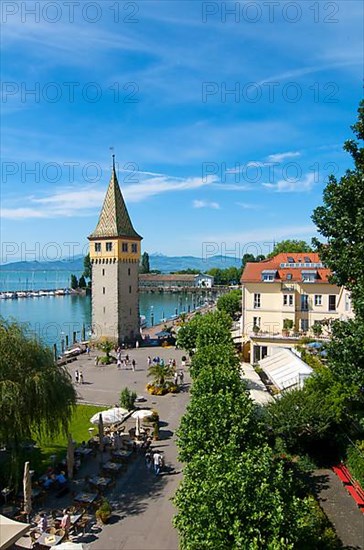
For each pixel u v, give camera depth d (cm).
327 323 5919
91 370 6850
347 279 2644
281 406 3281
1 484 2969
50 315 15662
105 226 9025
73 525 2492
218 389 3225
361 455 2814
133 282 9312
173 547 2338
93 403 5075
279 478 1775
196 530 1617
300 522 1605
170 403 5053
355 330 2356
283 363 4850
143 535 2448
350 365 2405
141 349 8681
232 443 2173
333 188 2581
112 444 3641
